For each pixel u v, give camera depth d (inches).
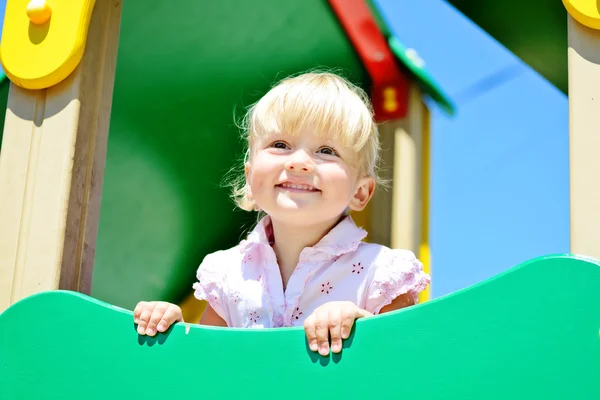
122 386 43.3
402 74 143.3
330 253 55.4
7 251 54.2
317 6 122.6
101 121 58.0
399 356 38.6
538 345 36.8
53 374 44.9
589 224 42.4
